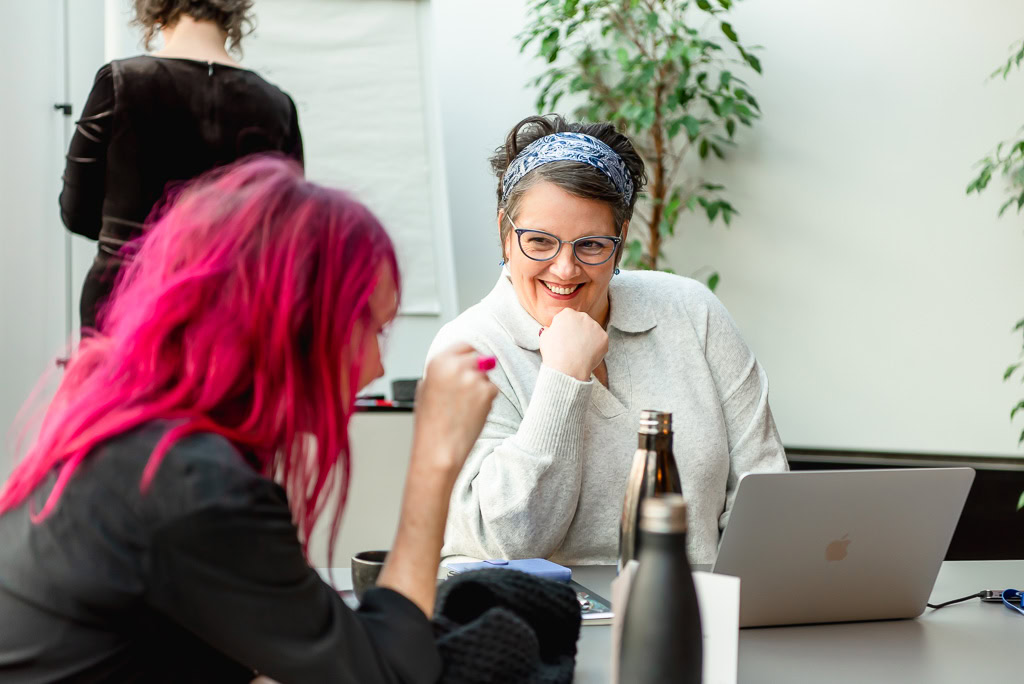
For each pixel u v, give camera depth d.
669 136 3.43
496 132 3.62
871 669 1.10
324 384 0.86
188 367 0.83
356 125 3.16
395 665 0.85
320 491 0.87
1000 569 1.65
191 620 0.79
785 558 1.21
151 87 2.20
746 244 3.55
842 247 3.46
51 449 0.83
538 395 1.54
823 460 3.40
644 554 0.76
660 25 3.47
